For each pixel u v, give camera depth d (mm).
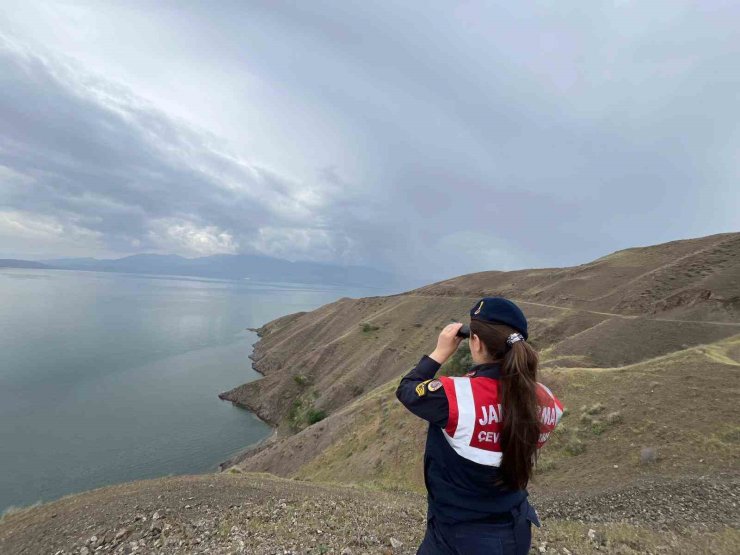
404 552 6754
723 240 76438
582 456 17438
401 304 109500
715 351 26344
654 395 19844
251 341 165500
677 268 66875
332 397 72500
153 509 10195
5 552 9719
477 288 113375
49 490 49562
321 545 6953
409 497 15594
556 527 8227
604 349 42906
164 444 64500
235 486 13438
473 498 2295
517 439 2133
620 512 10734
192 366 116938
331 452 36125
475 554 2242
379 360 78812
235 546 7055
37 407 78438
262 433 71062
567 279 91062
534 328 63375
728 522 8969
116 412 77875
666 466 14648
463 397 2244
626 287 70625
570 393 22734
